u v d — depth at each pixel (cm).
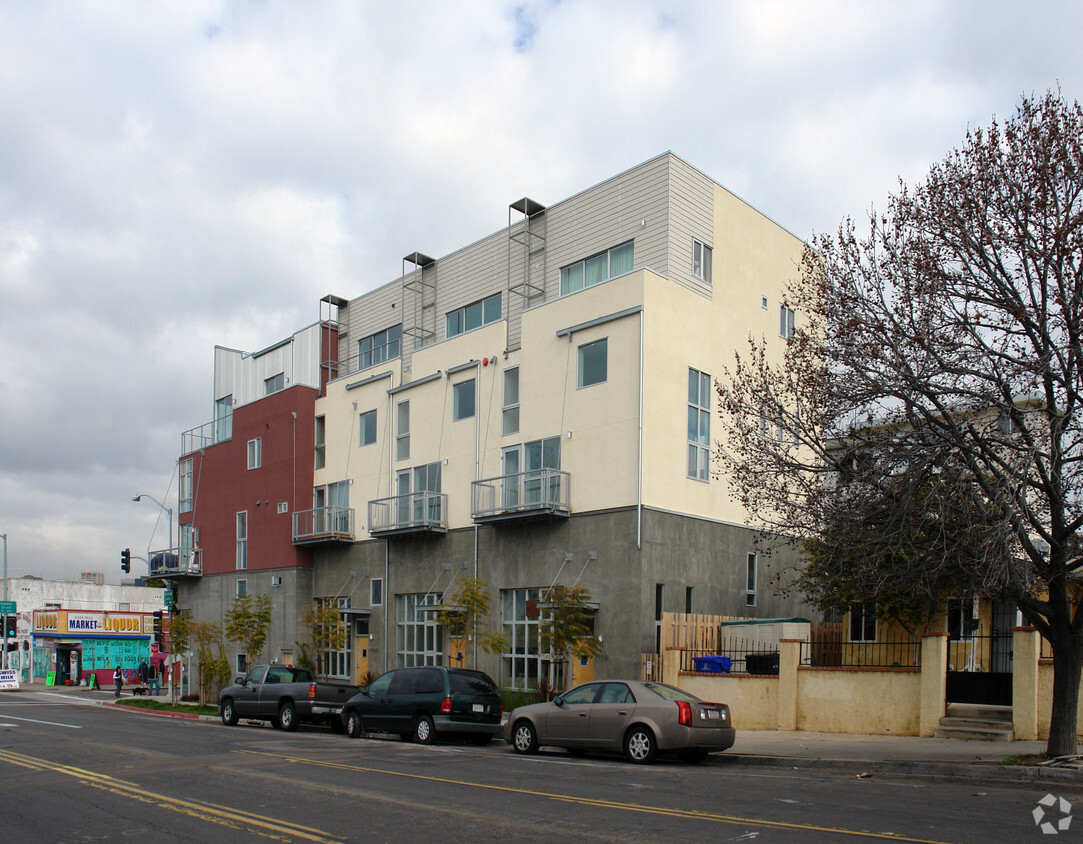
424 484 3192
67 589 7206
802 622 2439
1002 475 1350
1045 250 1326
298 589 3681
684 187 2755
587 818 1023
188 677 4266
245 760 1605
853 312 1483
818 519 1488
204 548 4341
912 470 1370
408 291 3609
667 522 2525
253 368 4325
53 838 973
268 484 3928
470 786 1273
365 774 1407
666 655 2228
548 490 2638
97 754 1714
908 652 2455
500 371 2953
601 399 2600
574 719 1680
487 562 2880
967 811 1058
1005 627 2261
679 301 2662
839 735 1884
